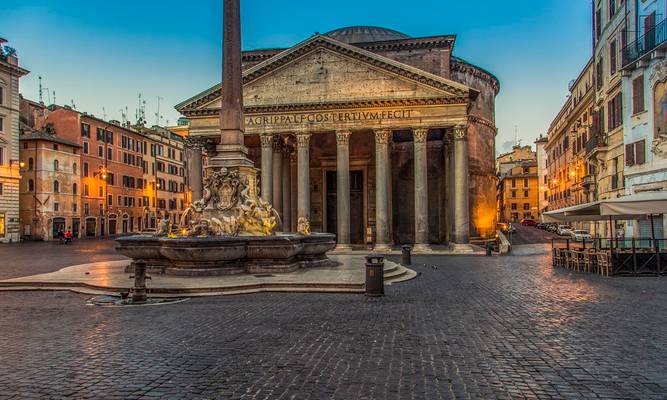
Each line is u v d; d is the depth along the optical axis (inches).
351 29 2401.6
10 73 2183.8
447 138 1742.1
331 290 599.2
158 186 3415.4
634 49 1203.9
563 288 653.3
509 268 975.6
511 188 4441.4
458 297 569.3
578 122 2176.4
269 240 714.2
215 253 678.5
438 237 1977.1
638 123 1194.6
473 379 267.6
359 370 282.5
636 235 1221.7
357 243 2038.6
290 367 288.2
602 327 399.5
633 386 257.3
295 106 1621.6
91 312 465.4
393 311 471.2
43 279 666.8
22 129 2463.1
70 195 2561.5
